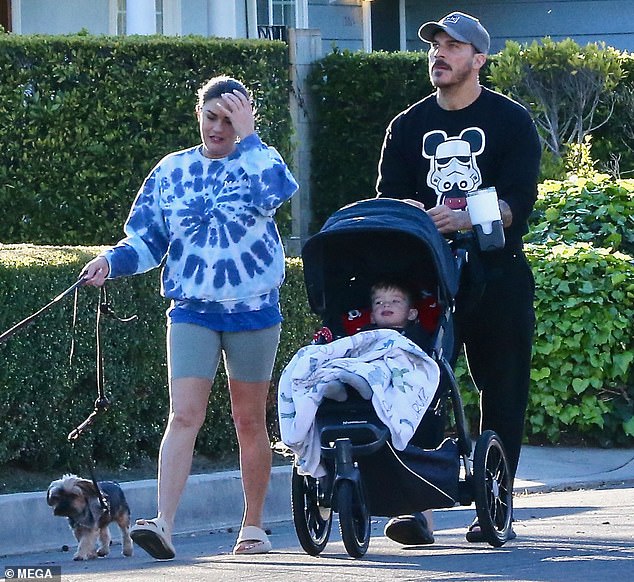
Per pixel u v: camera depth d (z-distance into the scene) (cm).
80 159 3136
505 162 1642
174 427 1545
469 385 2748
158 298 2272
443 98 1666
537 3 5653
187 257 1552
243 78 3338
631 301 2717
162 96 3216
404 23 5738
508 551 1546
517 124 1644
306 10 5166
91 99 3150
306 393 1414
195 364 1545
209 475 2130
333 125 3738
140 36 3250
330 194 3747
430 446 1516
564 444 2772
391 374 1422
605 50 3978
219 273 1545
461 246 1602
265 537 1652
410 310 1554
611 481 2469
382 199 1567
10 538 1877
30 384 2089
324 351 1441
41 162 3103
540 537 1697
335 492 1401
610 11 5622
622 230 2977
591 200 3005
